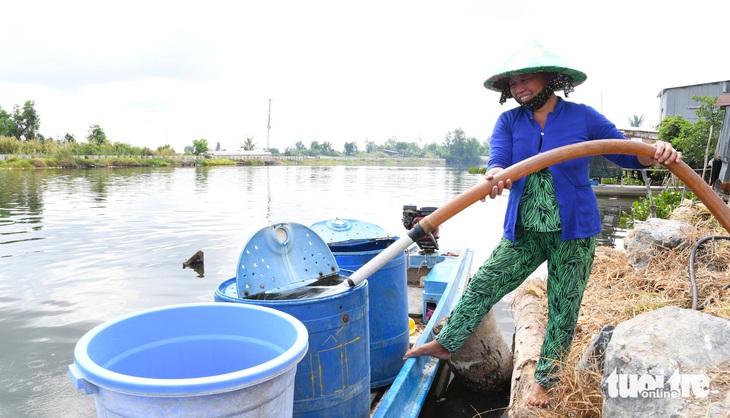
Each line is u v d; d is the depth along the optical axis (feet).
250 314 5.28
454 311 8.41
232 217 38.29
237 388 3.83
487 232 32.27
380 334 9.81
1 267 21.57
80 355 4.16
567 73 6.99
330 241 10.79
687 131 58.95
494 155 7.45
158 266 22.03
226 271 21.24
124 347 4.99
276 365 4.04
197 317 5.38
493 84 7.73
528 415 7.02
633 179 65.16
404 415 8.20
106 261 22.88
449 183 94.84
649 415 4.71
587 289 11.18
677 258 11.08
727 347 4.85
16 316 15.60
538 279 12.84
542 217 7.07
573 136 7.07
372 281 9.61
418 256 16.35
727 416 4.25
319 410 7.00
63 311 16.10
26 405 10.46
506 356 10.53
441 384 11.03
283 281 7.73
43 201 48.49
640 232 12.01
